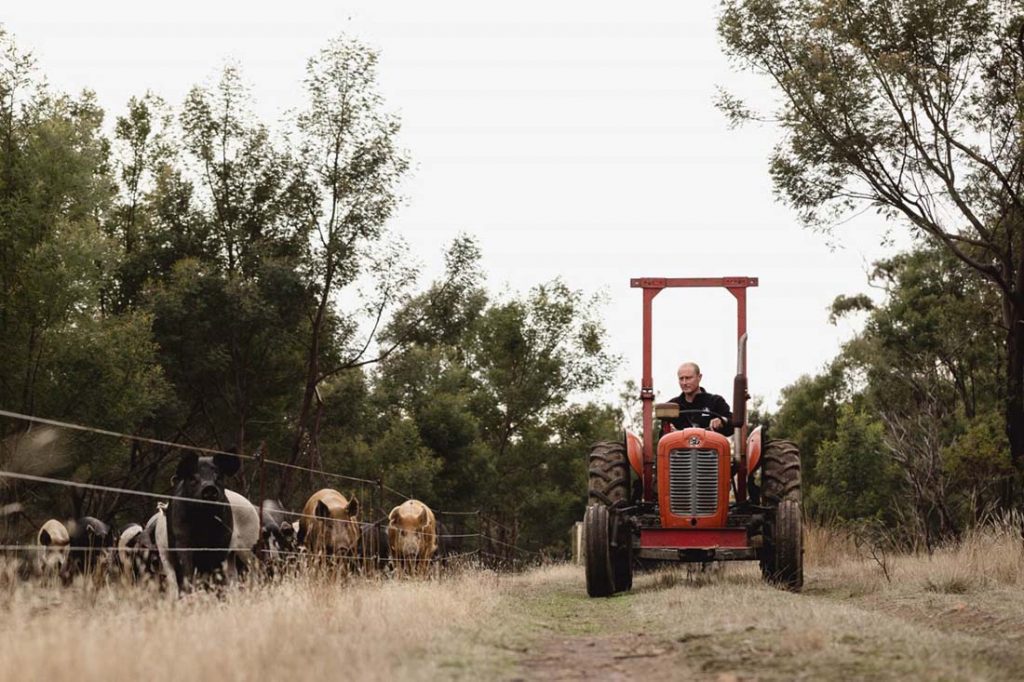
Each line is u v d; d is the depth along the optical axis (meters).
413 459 48.00
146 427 34.38
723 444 13.85
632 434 14.91
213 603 9.09
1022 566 13.98
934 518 25.30
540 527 61.84
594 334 57.91
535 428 61.22
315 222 35.06
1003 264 23.09
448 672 6.53
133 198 35.94
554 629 9.48
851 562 18.42
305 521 16.72
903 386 43.50
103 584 10.10
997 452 23.78
